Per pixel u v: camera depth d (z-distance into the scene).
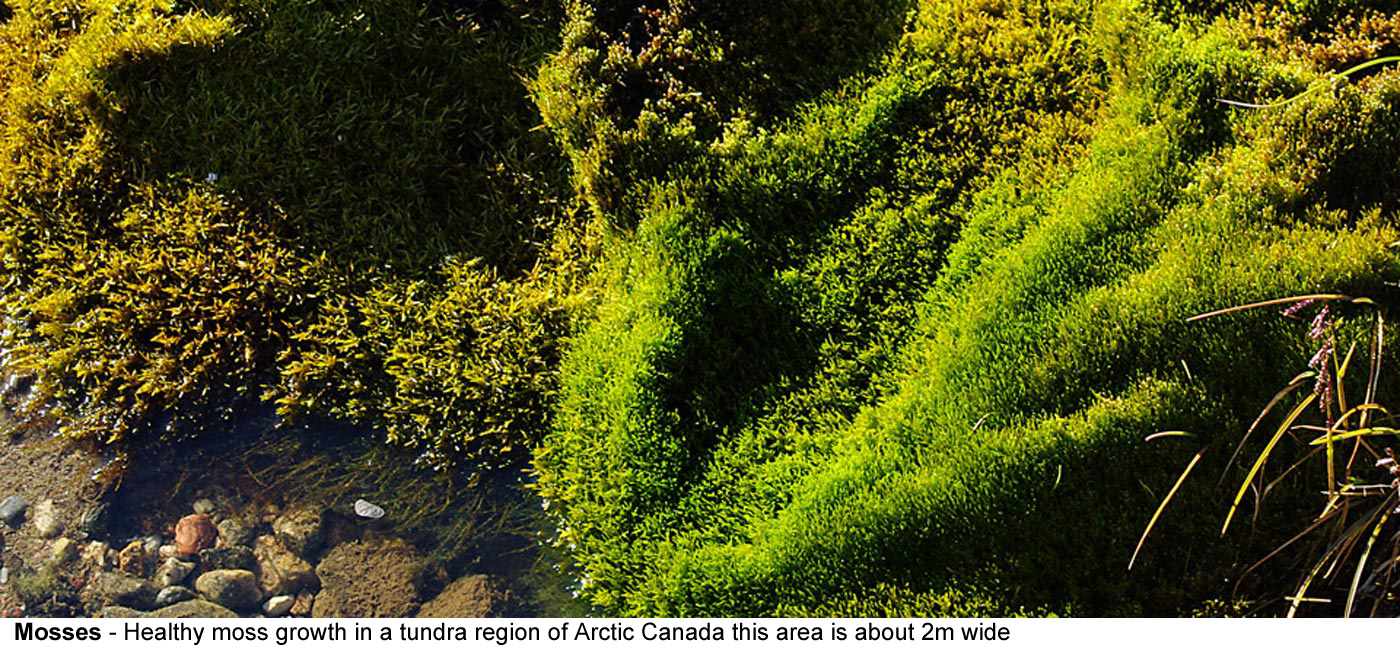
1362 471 4.75
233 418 6.07
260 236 6.33
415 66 6.74
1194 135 5.64
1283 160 5.44
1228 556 4.75
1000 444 5.01
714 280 5.84
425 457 5.91
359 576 5.61
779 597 5.02
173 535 5.74
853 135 6.10
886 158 6.10
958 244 5.71
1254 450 4.86
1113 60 6.06
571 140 6.38
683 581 5.11
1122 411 4.96
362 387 6.05
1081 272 5.38
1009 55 6.25
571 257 6.27
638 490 5.45
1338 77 5.44
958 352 5.32
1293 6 6.11
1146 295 5.17
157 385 6.04
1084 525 4.88
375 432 6.03
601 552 5.43
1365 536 4.70
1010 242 5.65
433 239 6.36
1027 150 5.91
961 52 6.31
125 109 6.47
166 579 5.60
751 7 6.61
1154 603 4.74
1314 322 4.20
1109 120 5.85
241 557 5.67
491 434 5.93
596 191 6.21
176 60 6.55
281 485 5.87
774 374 5.71
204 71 6.55
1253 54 5.82
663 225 5.93
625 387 5.62
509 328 6.02
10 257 6.36
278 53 6.62
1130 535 4.83
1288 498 4.80
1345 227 5.17
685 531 5.34
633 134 6.18
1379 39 5.80
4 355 6.23
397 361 6.12
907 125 6.17
